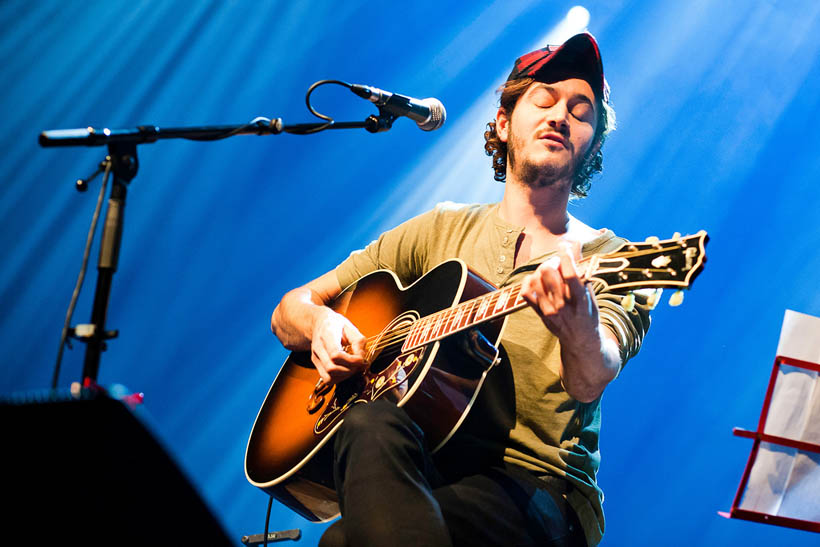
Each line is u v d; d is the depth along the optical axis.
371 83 5.43
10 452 1.26
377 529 1.65
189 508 1.33
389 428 1.79
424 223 2.80
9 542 1.29
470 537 1.93
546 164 2.56
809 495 2.12
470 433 2.24
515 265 2.54
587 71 2.63
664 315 4.41
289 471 2.37
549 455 2.21
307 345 2.68
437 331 2.19
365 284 2.71
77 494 1.30
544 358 2.32
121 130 1.98
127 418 1.28
